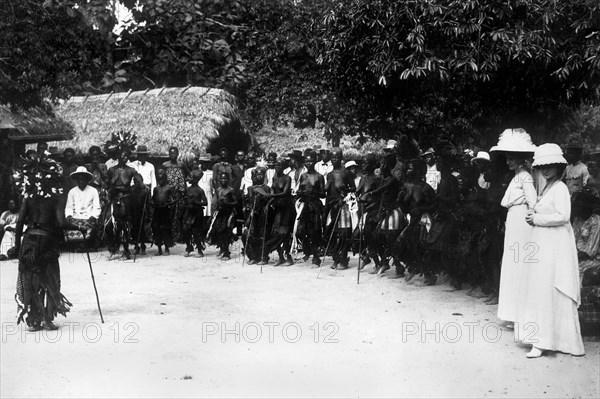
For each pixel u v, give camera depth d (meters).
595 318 7.05
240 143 18.50
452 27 8.76
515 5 8.53
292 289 9.84
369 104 11.25
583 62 8.51
